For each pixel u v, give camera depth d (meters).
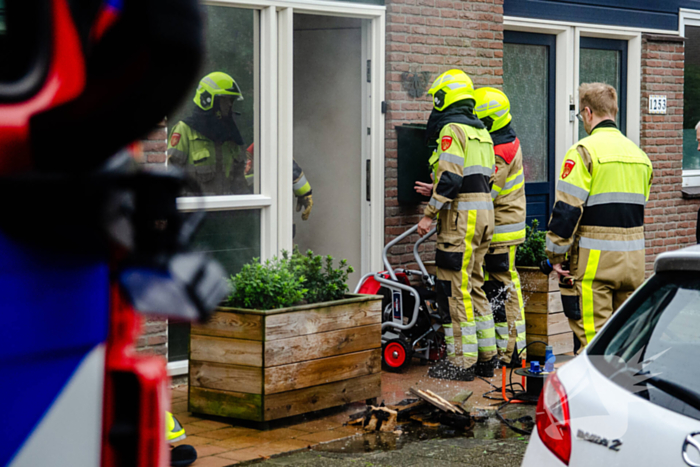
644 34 8.81
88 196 1.10
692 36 9.43
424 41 6.83
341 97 7.16
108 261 1.19
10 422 1.08
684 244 9.32
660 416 2.01
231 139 5.88
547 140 8.32
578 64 8.33
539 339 6.50
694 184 9.55
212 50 5.79
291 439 4.56
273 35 5.96
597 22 8.39
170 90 1.06
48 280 1.10
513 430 4.78
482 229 5.82
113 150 1.09
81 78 1.05
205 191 5.75
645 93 8.88
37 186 1.04
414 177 6.65
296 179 6.73
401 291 6.13
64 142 1.05
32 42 1.05
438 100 5.93
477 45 7.16
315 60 7.34
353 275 7.14
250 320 4.60
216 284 1.24
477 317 6.07
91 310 1.16
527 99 8.18
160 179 1.19
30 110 1.03
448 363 6.03
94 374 1.18
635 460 1.99
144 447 1.27
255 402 4.62
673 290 2.32
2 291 1.05
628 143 4.82
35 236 1.07
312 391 4.82
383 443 4.51
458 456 4.29
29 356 1.09
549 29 8.08
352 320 5.00
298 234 7.61
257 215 6.00
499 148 6.16
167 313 1.19
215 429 4.71
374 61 6.66
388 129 6.70
